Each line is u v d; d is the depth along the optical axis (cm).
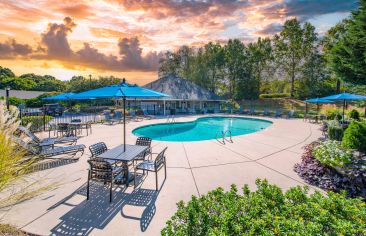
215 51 4694
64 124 1109
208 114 2794
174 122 1870
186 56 5091
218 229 239
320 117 2080
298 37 4034
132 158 500
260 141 1073
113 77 4175
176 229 256
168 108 3022
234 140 1098
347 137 698
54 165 655
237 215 266
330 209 273
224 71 4800
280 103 3966
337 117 1692
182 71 5266
